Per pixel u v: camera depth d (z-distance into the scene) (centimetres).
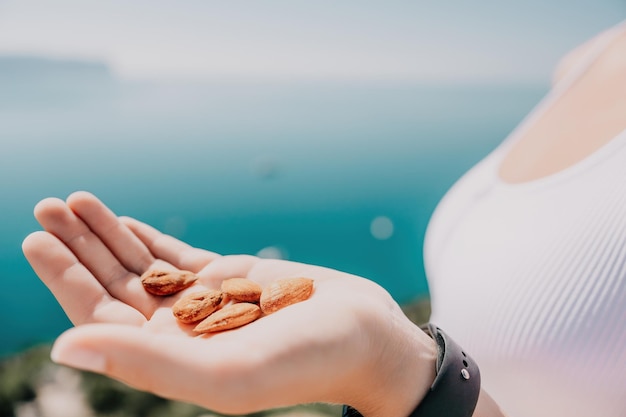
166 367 20
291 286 26
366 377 23
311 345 21
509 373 26
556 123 30
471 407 23
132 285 28
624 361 24
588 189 26
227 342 21
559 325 25
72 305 26
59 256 25
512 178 30
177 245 31
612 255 24
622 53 29
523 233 27
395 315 24
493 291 27
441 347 24
